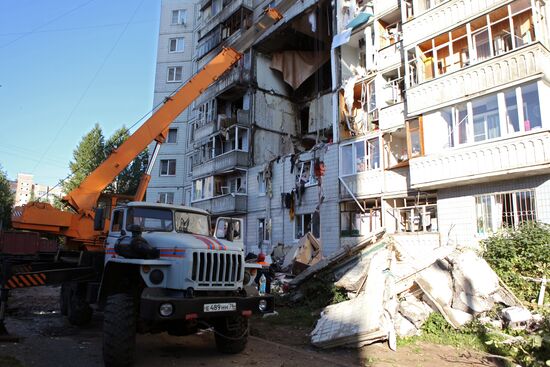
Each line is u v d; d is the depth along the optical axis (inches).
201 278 231.8
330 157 788.6
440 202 567.8
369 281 349.4
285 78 1111.6
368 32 776.9
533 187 476.4
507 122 486.6
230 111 1183.6
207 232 312.8
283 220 880.3
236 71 1078.4
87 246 380.2
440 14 589.9
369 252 424.2
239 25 1166.3
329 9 934.4
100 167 409.4
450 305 325.4
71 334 310.3
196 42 1473.9
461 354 264.4
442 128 557.3
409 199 661.3
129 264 238.5
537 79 462.0
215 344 288.2
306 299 427.8
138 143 440.5
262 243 923.4
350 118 767.7
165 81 1491.1
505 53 493.4
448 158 534.9
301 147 1119.0
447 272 349.4
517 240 418.0
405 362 246.4
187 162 1414.9
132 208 289.9
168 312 210.2
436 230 592.4
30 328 328.5
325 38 1019.9
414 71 627.2
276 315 384.2
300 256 649.0
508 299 335.0
